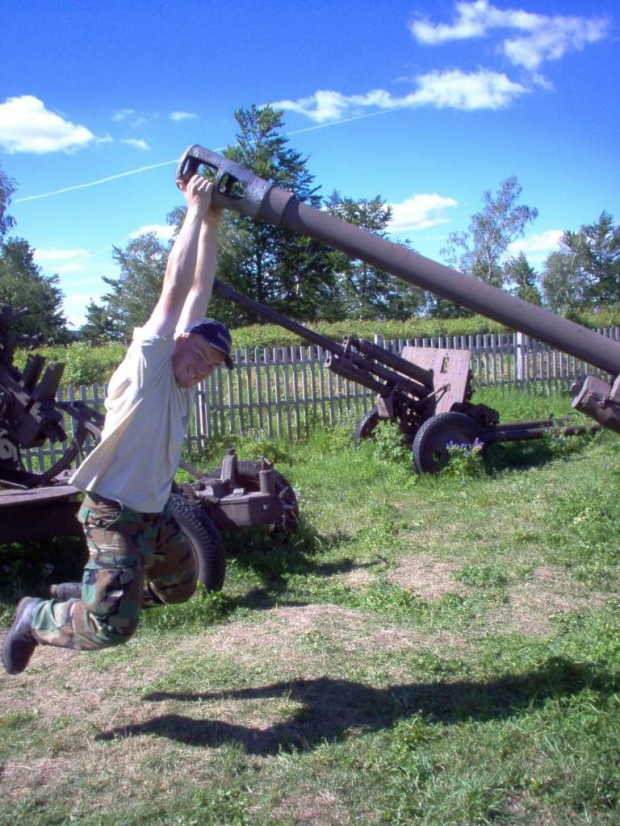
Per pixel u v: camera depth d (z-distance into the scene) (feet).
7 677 13.11
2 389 19.21
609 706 10.89
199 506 17.85
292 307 169.78
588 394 9.80
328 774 9.78
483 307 9.27
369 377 31.55
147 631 14.90
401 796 9.22
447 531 21.74
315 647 13.80
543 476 28.35
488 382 49.19
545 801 9.05
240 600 16.70
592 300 238.89
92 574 9.70
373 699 11.76
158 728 11.09
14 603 16.71
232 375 38.99
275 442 36.99
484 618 15.20
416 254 9.35
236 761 10.10
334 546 20.84
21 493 17.95
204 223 10.73
